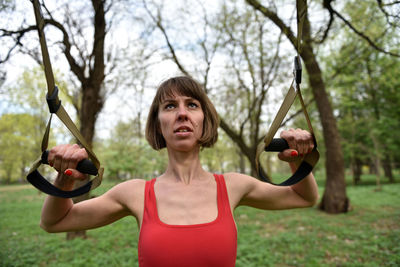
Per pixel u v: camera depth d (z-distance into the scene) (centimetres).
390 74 1158
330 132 943
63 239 632
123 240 609
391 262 426
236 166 3219
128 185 119
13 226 821
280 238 586
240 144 753
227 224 103
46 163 92
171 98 117
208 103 126
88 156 92
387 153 2081
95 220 114
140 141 1647
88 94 578
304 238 584
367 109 1661
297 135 97
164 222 102
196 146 122
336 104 1697
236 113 952
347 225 719
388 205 1021
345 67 953
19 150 2509
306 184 116
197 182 116
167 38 698
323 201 961
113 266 446
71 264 457
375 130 1658
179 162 118
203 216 103
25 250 543
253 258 464
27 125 1862
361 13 605
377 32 719
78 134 87
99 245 559
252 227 721
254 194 124
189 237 96
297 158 103
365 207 995
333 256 476
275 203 124
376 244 526
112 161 1836
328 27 614
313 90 952
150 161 1786
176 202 107
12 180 3622
